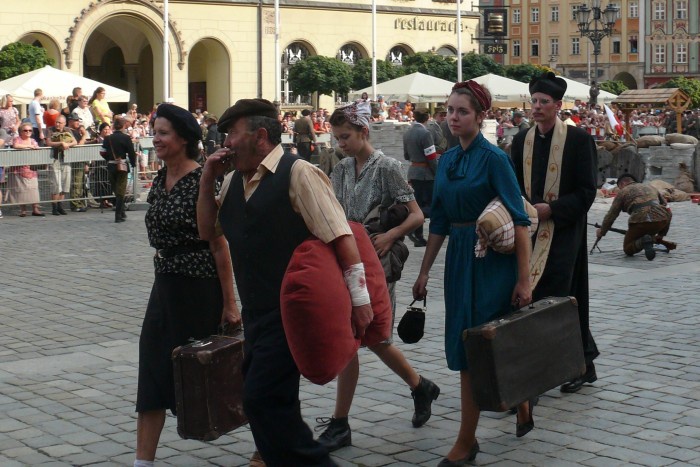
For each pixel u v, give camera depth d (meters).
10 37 43.00
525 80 56.84
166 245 5.64
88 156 21.80
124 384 7.99
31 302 11.52
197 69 52.78
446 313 6.16
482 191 6.00
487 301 5.98
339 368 4.77
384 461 6.15
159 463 6.12
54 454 6.27
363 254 5.64
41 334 9.85
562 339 6.02
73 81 30.67
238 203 5.09
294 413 4.98
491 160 5.98
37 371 8.41
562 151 7.39
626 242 14.91
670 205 23.02
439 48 60.19
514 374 5.63
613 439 6.50
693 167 24.84
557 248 7.31
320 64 48.16
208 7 49.72
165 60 40.53
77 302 11.52
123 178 19.86
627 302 11.30
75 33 44.66
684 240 16.88
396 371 6.73
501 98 37.72
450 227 6.27
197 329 5.64
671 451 6.26
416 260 14.83
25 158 20.72
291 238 4.98
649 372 8.21
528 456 6.18
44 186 21.09
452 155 6.19
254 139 5.02
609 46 95.00
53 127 23.31
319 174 4.98
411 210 6.59
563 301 6.08
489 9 61.28
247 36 51.22
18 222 19.91
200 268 5.62
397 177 6.56
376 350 6.66
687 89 64.88
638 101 33.88
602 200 23.92
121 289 12.37
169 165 5.69
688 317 10.43
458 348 6.01
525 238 5.93
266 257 4.99
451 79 52.28
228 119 5.04
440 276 13.38
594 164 7.39
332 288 4.77
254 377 4.94
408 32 58.50
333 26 54.91
